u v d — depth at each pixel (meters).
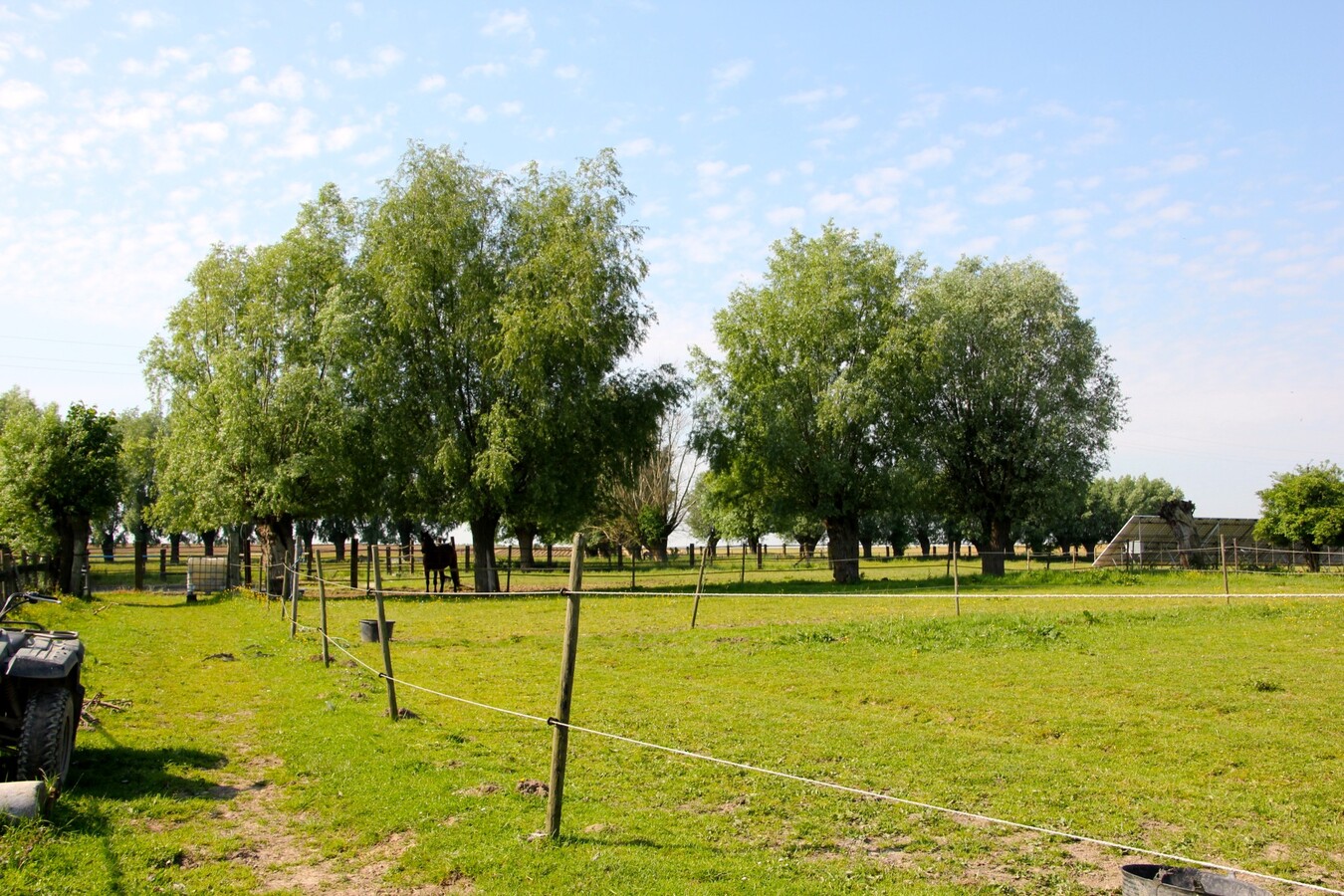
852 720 11.33
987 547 51.09
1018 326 46.12
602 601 34.09
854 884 6.04
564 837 6.79
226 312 40.03
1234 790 8.26
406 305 37.59
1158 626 18.91
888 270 45.47
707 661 16.38
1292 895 5.95
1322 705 11.52
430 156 39.38
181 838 6.89
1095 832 7.14
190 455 38.78
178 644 18.84
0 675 7.36
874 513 46.03
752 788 8.28
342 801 7.81
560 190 39.78
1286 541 45.47
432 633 22.62
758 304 46.62
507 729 10.76
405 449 38.84
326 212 40.78
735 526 66.81
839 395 42.69
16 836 6.36
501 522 45.62
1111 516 95.69
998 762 9.21
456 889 6.00
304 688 13.24
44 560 31.53
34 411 36.69
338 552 79.06
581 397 39.03
